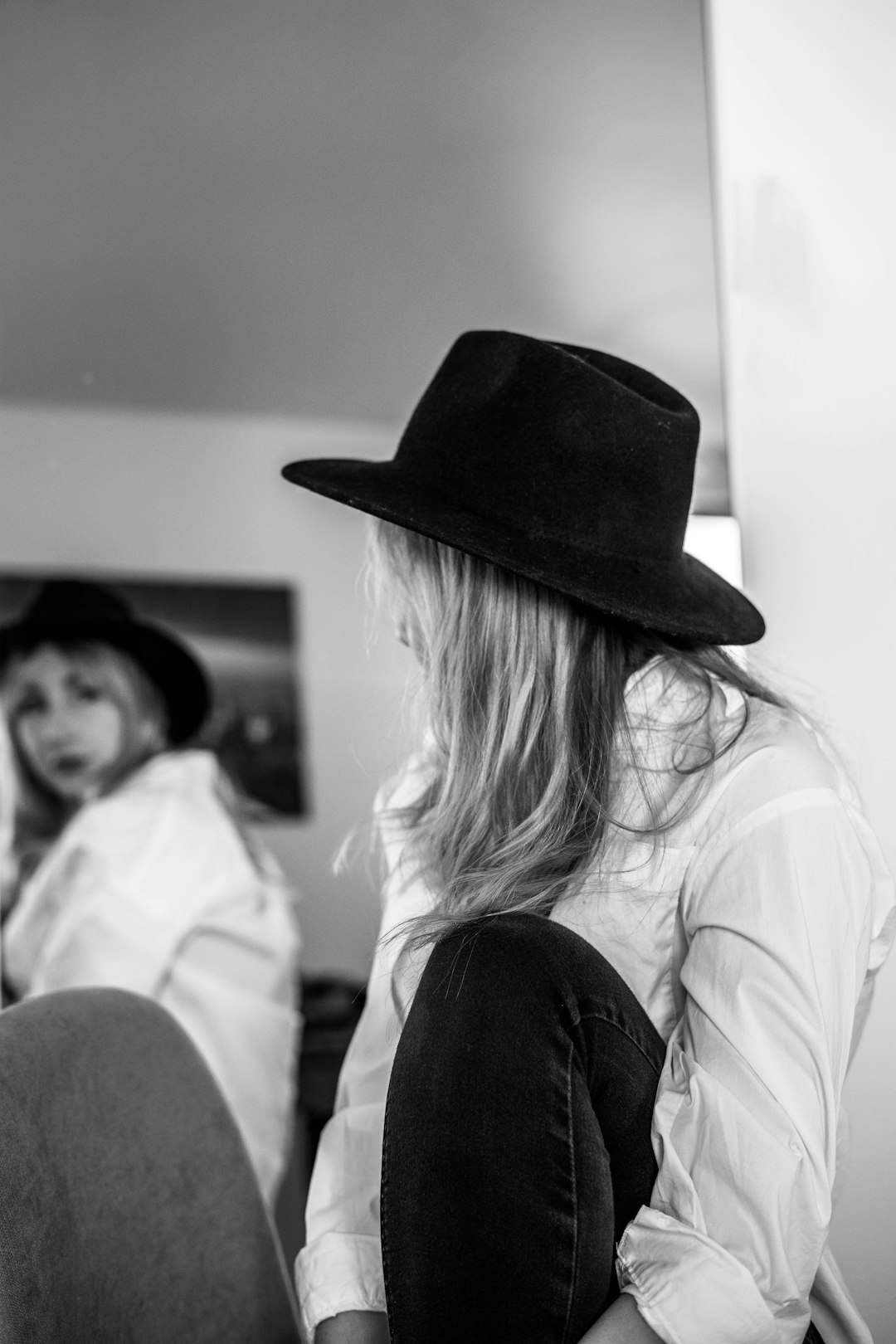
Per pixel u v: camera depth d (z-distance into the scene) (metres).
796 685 1.32
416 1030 0.87
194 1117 1.18
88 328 3.12
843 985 0.83
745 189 1.36
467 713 0.99
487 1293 0.81
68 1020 1.10
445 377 1.04
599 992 0.83
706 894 0.88
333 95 2.06
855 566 1.35
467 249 2.61
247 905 3.28
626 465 0.96
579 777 0.95
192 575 3.87
